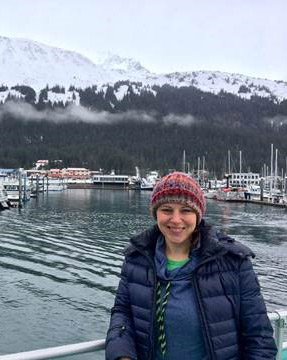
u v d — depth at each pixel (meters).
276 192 89.06
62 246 29.14
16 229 38.25
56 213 56.03
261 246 30.94
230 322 2.79
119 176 169.50
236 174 147.25
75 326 14.02
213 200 94.19
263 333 2.82
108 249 28.17
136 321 2.91
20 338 13.02
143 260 2.97
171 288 2.84
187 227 2.90
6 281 19.00
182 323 2.76
